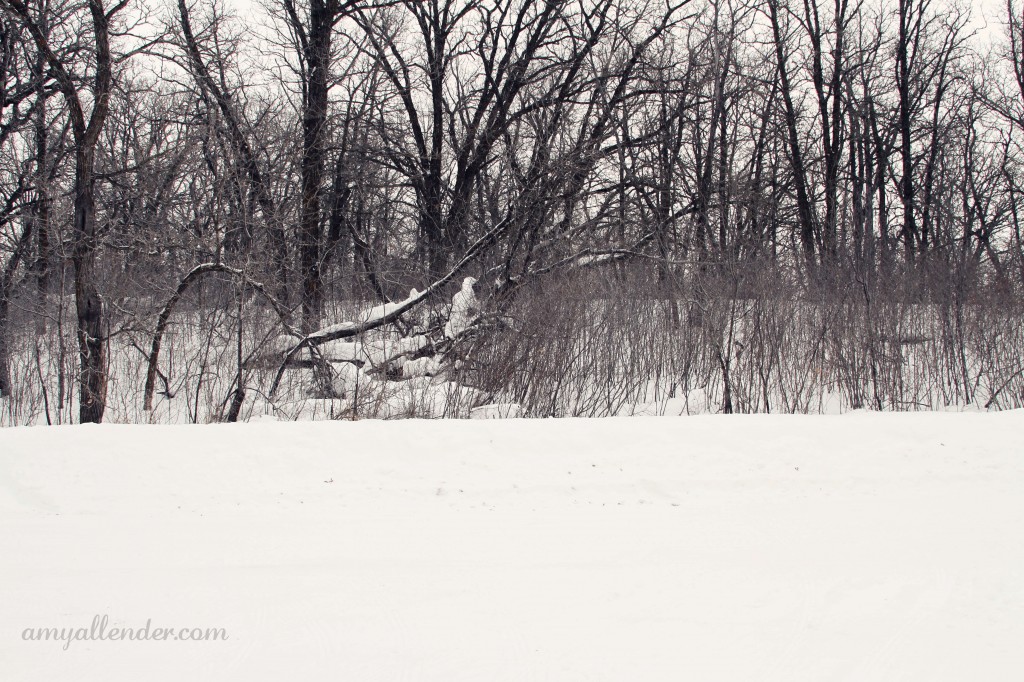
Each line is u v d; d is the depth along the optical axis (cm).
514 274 1689
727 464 898
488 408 1365
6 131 1666
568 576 605
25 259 1808
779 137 2858
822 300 1655
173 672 461
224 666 468
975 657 474
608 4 2317
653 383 1639
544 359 1451
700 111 2498
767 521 746
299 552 661
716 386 1584
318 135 2116
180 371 1673
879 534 704
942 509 780
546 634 507
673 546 674
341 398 1427
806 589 577
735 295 1562
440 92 2491
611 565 628
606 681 449
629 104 2266
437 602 557
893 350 1616
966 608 543
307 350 1573
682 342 1605
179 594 571
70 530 721
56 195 1573
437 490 838
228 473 863
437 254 2055
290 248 1981
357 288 2078
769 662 470
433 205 2398
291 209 2036
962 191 2878
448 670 462
